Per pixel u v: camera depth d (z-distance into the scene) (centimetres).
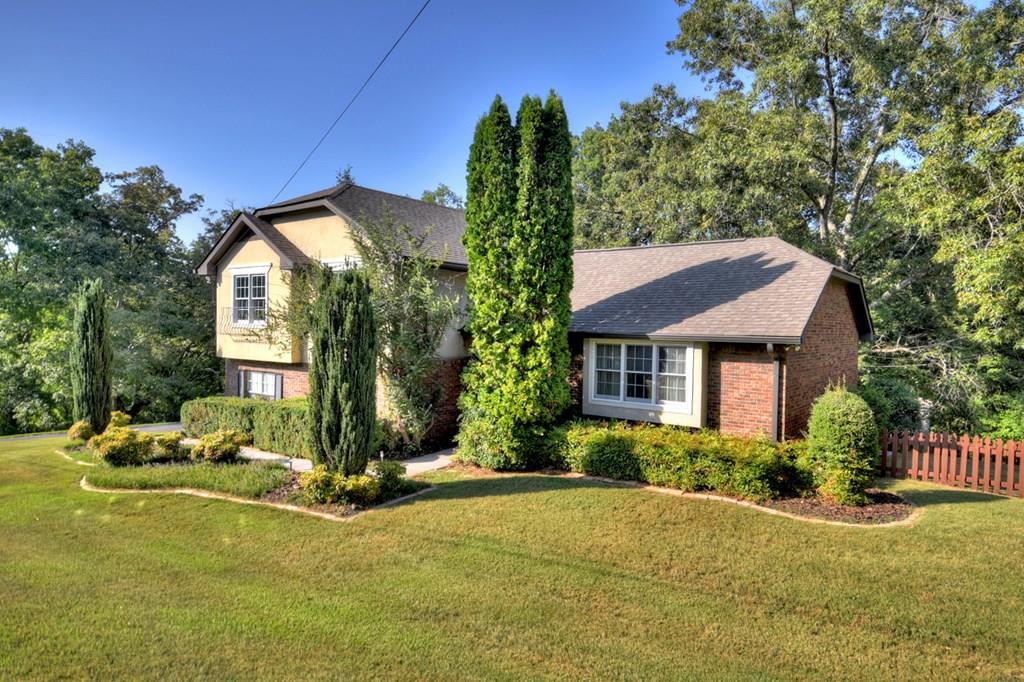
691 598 607
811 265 1387
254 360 1833
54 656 486
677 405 1274
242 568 688
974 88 1956
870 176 2452
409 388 1403
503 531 811
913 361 2023
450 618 561
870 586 633
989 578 654
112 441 1196
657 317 1353
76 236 2659
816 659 495
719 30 2547
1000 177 1507
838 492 923
